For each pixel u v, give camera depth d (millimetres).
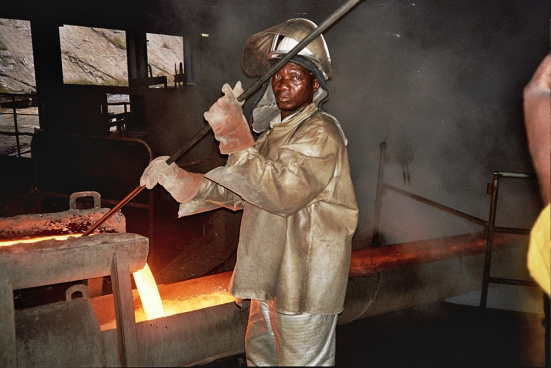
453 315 3582
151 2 8930
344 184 1984
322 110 2100
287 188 1780
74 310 2244
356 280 3236
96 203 3236
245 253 2053
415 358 2973
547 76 1284
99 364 2170
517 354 2986
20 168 7965
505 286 3736
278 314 2002
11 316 2018
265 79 1839
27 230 2961
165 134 7203
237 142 1761
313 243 1963
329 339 2076
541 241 1341
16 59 14867
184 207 2217
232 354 2732
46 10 7684
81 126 7930
